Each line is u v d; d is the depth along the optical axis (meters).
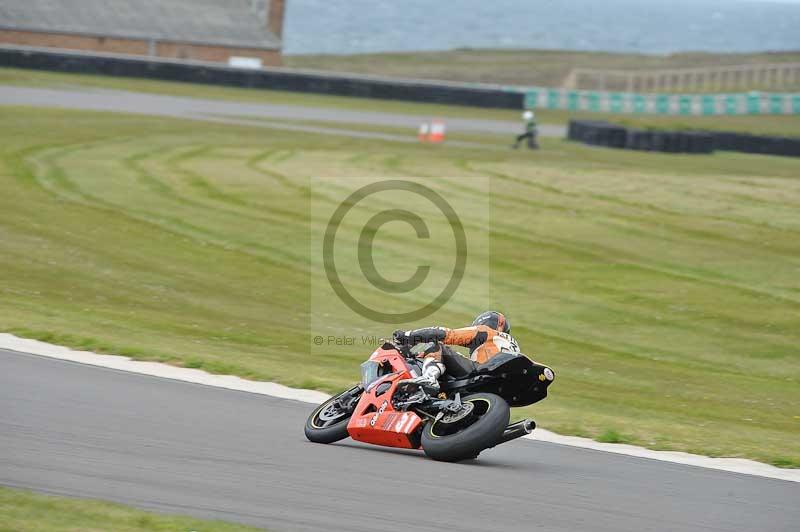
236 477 24.22
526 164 119.62
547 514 22.89
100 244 73.19
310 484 24.05
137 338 47.53
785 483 28.78
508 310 64.56
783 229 88.19
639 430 35.84
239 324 56.44
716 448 33.34
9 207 80.88
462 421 27.97
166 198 89.75
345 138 136.88
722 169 129.00
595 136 154.00
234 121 146.12
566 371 51.75
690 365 55.25
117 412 31.08
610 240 83.06
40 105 139.12
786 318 64.56
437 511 22.39
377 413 28.41
